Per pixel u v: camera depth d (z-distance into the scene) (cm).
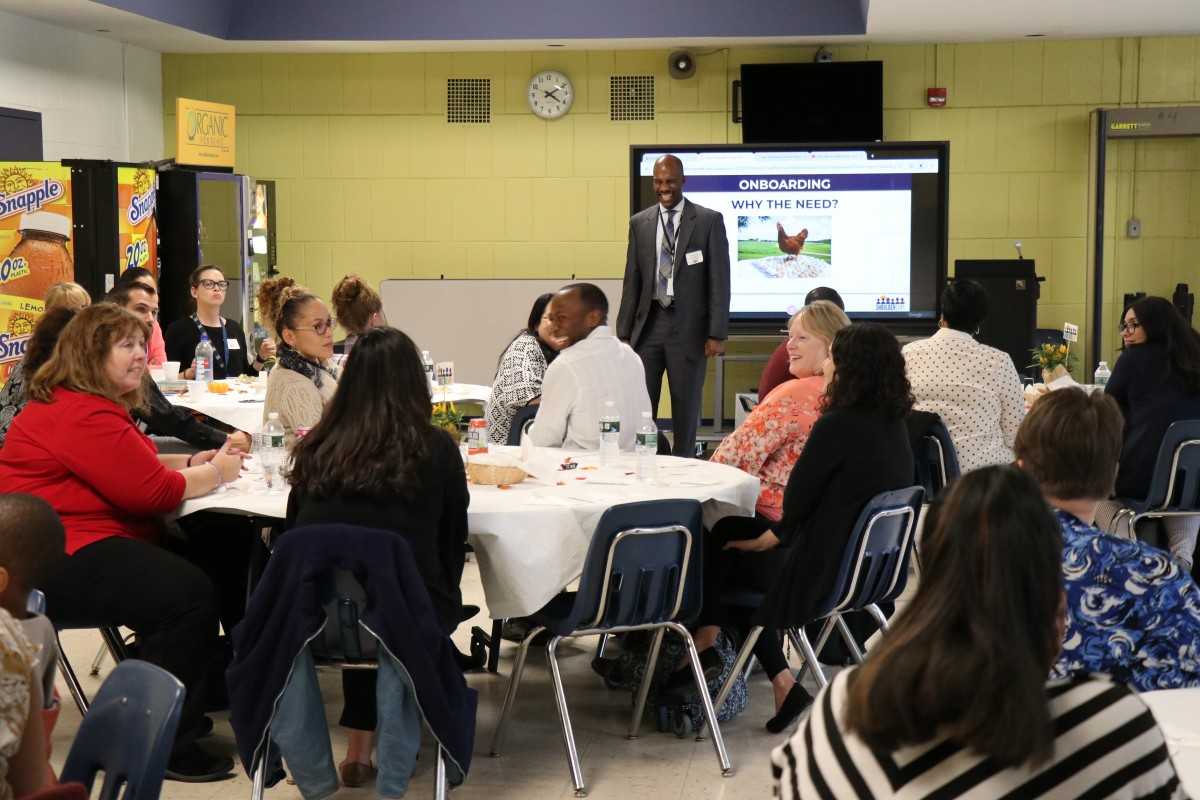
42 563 225
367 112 944
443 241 953
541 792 317
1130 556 194
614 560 309
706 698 330
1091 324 884
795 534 333
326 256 958
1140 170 908
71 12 775
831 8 862
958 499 129
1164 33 873
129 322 326
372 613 270
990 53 903
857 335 329
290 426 407
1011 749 118
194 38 877
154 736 177
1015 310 831
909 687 122
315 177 952
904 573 347
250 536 371
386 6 879
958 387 459
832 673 416
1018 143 909
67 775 189
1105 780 120
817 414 380
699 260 641
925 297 880
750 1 866
